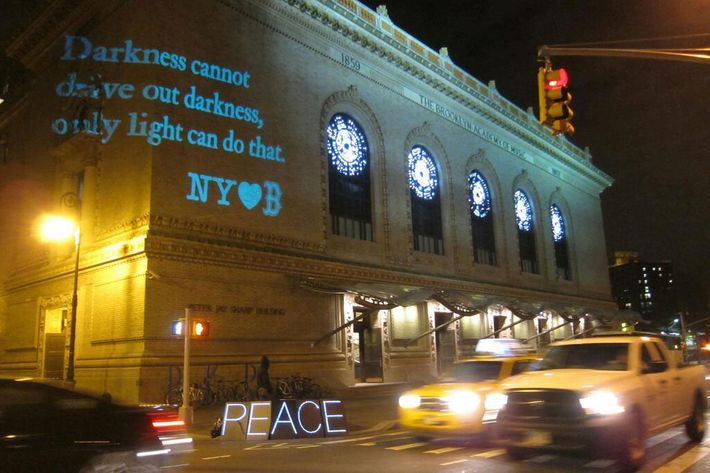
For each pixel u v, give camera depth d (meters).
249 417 14.23
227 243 23.56
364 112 32.22
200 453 11.85
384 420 17.20
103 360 21.70
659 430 9.91
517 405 9.38
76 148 26.27
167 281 21.44
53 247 26.84
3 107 34.31
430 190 36.75
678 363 11.48
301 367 25.12
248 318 23.69
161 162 22.30
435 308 34.59
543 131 49.75
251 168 25.38
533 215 47.97
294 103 28.06
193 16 24.69
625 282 127.12
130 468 6.59
